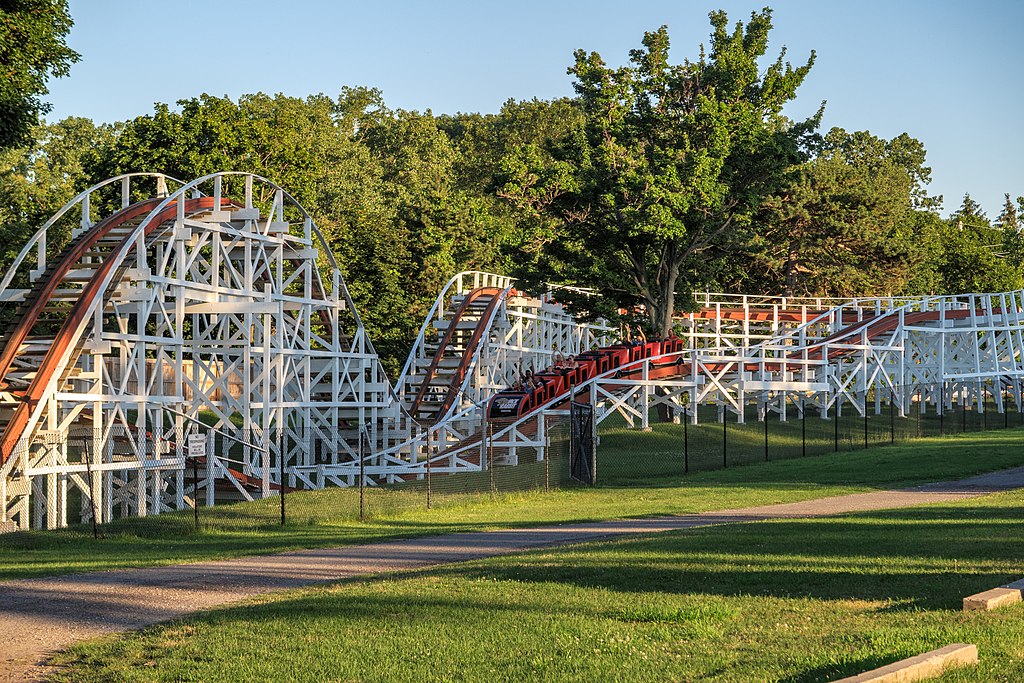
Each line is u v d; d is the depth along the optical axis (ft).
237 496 134.82
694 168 209.15
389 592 58.29
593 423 138.72
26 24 121.60
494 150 499.10
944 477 131.75
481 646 44.93
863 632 44.21
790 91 257.55
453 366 198.29
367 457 151.74
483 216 319.27
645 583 57.82
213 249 139.74
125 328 132.26
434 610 52.54
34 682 43.04
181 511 110.52
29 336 121.08
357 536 89.15
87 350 116.26
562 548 75.05
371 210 325.62
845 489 122.72
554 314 263.49
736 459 163.94
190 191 230.48
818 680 37.60
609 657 42.29
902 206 402.52
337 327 164.76
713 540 73.97
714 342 323.57
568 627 47.65
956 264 410.52
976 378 250.57
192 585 65.05
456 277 220.02
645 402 199.00
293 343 156.35
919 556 63.46
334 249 272.10
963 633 41.86
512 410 177.88
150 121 232.94
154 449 122.31
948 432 203.10
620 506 111.34
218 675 42.45
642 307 252.42
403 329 273.75
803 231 300.61
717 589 55.42
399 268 288.71
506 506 114.11
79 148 398.01
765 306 309.63
